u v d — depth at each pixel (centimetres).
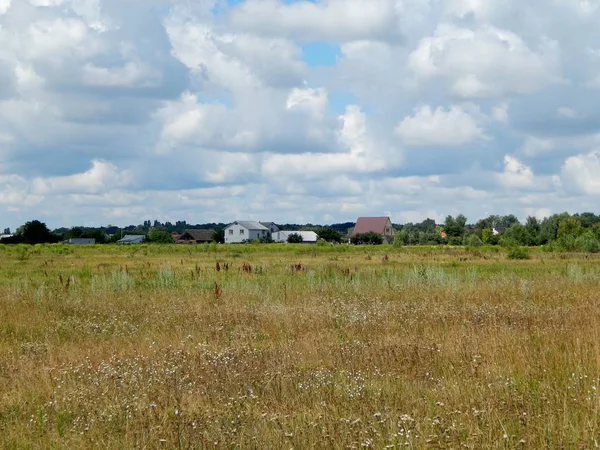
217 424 684
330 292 1972
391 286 2116
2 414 776
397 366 966
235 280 2433
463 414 668
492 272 3222
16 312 1588
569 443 584
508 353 945
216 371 948
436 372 938
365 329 1314
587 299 1712
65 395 828
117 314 1598
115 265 4072
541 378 817
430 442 604
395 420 655
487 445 579
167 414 737
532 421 643
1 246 7638
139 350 1153
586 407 666
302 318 1430
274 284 2183
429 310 1518
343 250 6775
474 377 856
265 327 1387
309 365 996
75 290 2016
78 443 655
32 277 2923
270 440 622
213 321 1464
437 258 4950
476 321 1338
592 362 862
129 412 741
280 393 816
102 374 938
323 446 607
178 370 951
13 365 1033
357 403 759
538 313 1445
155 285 2311
